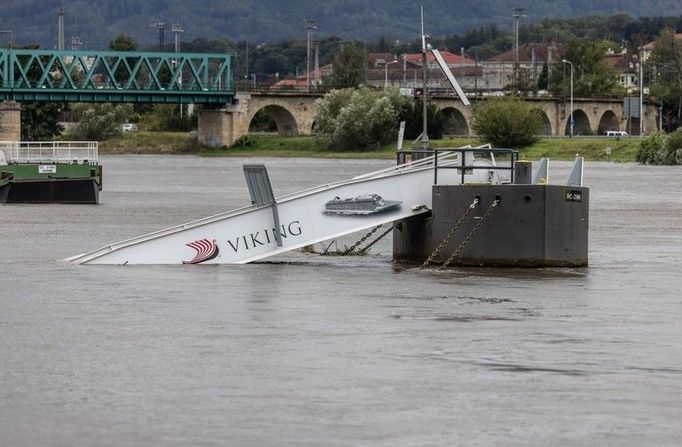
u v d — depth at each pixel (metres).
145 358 99.19
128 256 154.88
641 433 80.50
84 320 115.56
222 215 153.50
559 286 137.75
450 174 153.12
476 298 128.88
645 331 112.00
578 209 149.25
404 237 160.50
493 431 80.56
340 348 102.94
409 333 109.56
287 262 158.38
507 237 147.38
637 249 187.00
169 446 77.50
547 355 101.19
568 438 79.38
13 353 101.12
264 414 83.75
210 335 108.31
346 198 152.38
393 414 83.94
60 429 80.69
